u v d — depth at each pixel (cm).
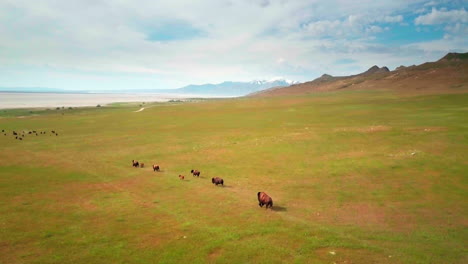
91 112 13862
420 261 1650
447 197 2614
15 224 2197
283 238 1942
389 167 3559
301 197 2753
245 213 2388
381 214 2319
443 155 3884
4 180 3444
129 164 4281
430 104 9931
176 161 4391
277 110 10962
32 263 1672
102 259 1711
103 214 2391
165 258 1714
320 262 1653
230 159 4366
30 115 12531
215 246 1845
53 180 3447
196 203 2641
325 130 6234
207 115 10588
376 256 1709
